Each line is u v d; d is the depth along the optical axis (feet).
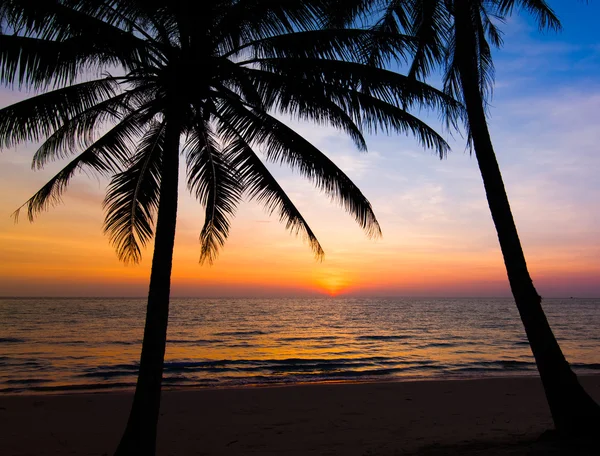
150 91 20.30
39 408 32.24
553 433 18.03
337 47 18.52
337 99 20.12
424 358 72.79
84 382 50.06
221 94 19.02
